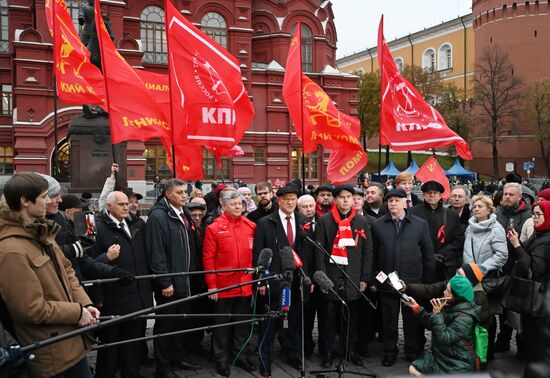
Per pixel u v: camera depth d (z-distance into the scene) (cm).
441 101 5681
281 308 514
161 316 454
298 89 884
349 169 959
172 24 760
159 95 1057
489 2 5747
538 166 5547
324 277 533
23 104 2988
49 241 369
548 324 255
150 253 579
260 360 600
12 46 3100
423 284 629
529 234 663
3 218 353
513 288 530
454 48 6775
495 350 680
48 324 356
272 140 3803
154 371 612
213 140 777
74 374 391
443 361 495
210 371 606
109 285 553
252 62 4022
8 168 3228
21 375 340
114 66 764
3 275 337
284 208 620
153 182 3400
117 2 3212
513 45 5572
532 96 5197
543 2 5444
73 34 890
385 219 658
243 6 3772
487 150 5828
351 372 574
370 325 686
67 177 3091
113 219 569
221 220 625
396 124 912
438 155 6116
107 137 1285
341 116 927
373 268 661
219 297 606
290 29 4028
